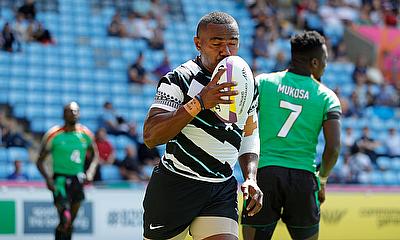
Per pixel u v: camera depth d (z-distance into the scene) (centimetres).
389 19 8662
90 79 6781
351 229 3934
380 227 4016
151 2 8006
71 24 7425
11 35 6750
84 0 7744
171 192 1532
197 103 1400
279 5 8556
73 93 6575
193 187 1526
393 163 6638
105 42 7294
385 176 6238
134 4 7919
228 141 1528
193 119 1502
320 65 2119
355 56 8469
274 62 7731
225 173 1552
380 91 7625
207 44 1501
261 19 8169
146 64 7200
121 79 6881
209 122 1501
